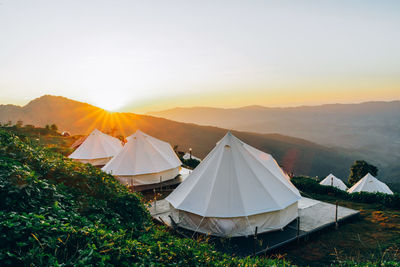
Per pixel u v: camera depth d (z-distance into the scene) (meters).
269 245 8.02
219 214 8.75
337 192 15.12
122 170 15.48
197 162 24.66
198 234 8.95
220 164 9.93
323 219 10.02
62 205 4.41
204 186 9.68
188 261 3.88
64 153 22.48
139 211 5.96
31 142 8.30
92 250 2.97
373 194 13.45
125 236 4.31
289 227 9.33
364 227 9.82
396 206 12.25
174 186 16.00
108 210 5.29
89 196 5.57
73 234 3.29
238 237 8.68
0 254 2.57
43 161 6.10
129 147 16.59
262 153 12.06
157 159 16.75
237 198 9.06
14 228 2.93
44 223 3.20
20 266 2.64
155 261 3.53
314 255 7.70
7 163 4.88
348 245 8.30
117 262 3.15
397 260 7.09
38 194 4.25
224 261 4.45
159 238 4.85
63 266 2.72
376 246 8.16
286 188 10.05
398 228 9.57
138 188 15.16
